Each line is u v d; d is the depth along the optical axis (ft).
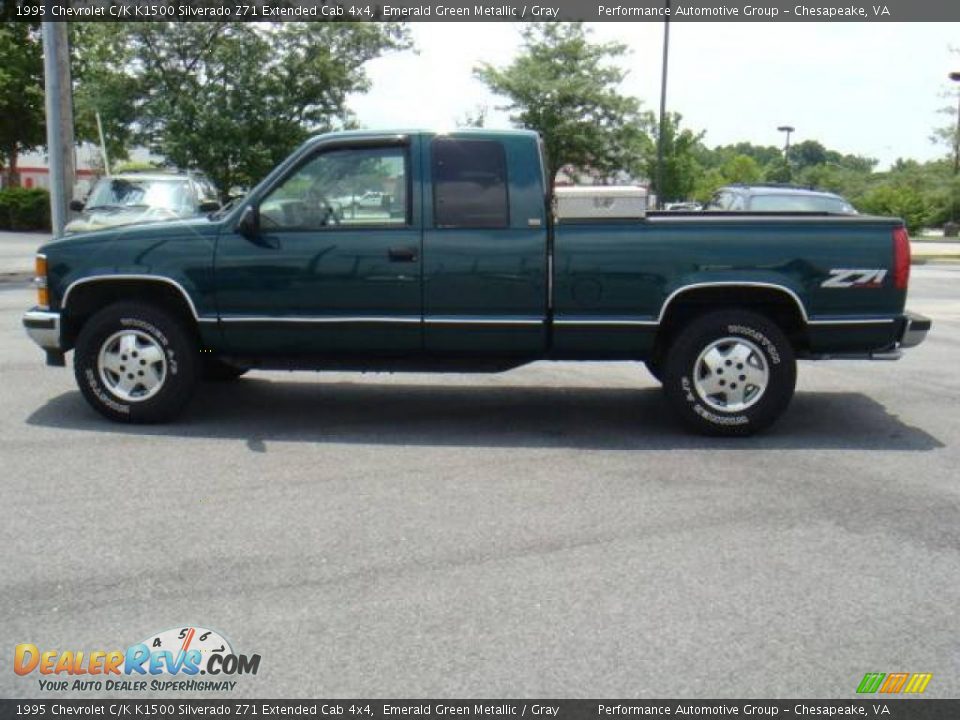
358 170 22.31
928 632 12.95
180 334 22.99
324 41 95.09
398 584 14.28
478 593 13.99
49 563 14.93
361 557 15.28
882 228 21.95
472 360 23.03
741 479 19.61
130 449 21.29
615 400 26.96
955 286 63.77
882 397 27.73
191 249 22.59
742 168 207.21
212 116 89.86
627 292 22.02
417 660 12.07
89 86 91.15
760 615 13.38
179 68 92.89
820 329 22.17
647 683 11.59
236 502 17.83
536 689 11.44
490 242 22.04
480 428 23.61
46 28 53.88
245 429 23.17
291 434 22.76
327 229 22.35
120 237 22.97
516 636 12.69
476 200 22.12
